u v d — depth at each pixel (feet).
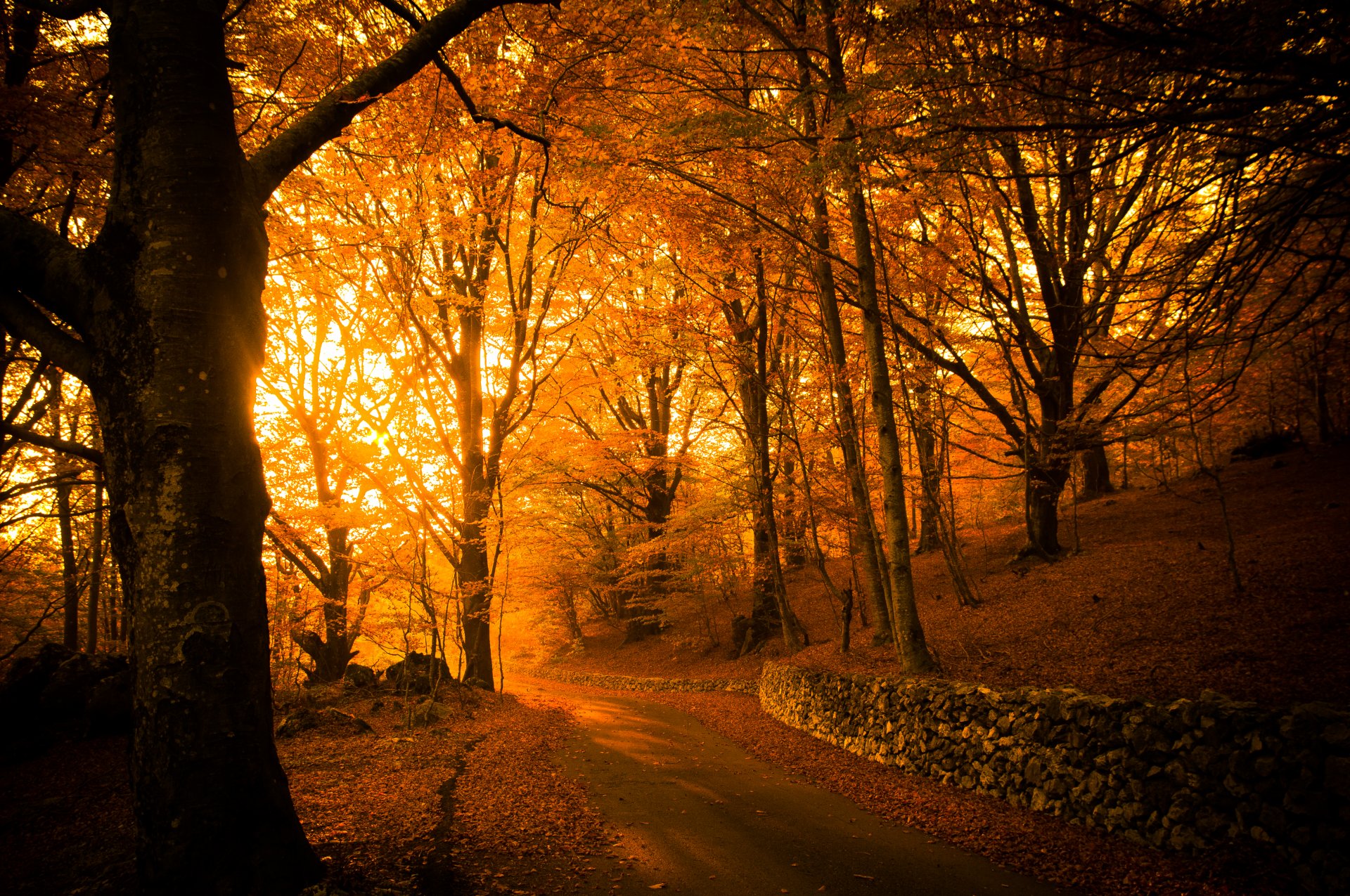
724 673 64.49
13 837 17.43
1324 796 14.49
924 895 15.57
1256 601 28.60
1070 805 20.24
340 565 45.14
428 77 26.40
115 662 31.42
